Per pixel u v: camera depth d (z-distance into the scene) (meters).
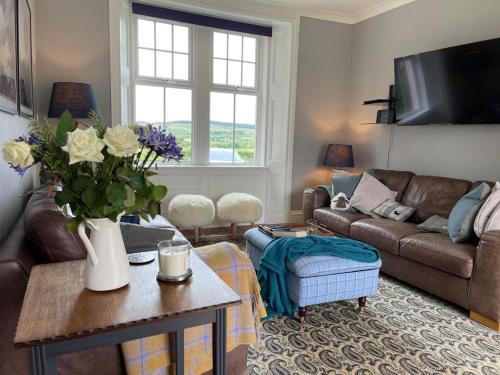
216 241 3.97
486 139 3.10
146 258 1.32
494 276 2.14
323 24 4.47
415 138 3.78
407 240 2.69
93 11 3.31
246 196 4.09
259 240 2.63
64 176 0.97
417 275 2.64
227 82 4.52
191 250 1.50
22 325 0.85
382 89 4.20
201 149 4.45
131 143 0.94
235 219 3.91
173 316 0.94
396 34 3.98
